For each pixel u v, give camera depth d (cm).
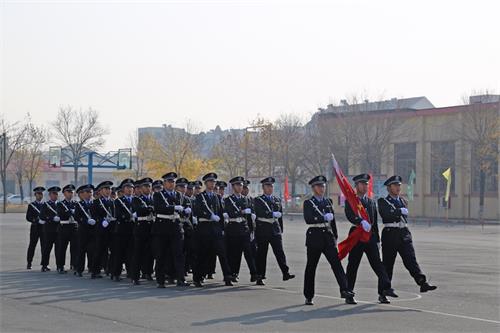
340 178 1348
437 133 6450
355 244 1337
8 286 1592
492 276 1841
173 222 1594
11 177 9650
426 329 1072
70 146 7500
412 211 6575
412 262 1347
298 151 6756
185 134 7706
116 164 6812
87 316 1182
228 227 1650
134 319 1153
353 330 1061
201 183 1848
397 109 6506
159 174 7325
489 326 1099
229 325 1100
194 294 1453
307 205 1323
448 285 1633
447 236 3912
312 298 1335
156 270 1600
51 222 1947
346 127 6469
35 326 1095
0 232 3831
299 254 2550
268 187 1609
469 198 6262
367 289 1549
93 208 1791
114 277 1728
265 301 1353
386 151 6512
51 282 1680
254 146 6988
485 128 6106
